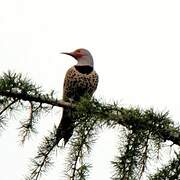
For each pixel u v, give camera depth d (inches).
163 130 329.1
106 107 335.0
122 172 310.7
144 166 312.8
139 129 326.3
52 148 351.3
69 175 324.8
